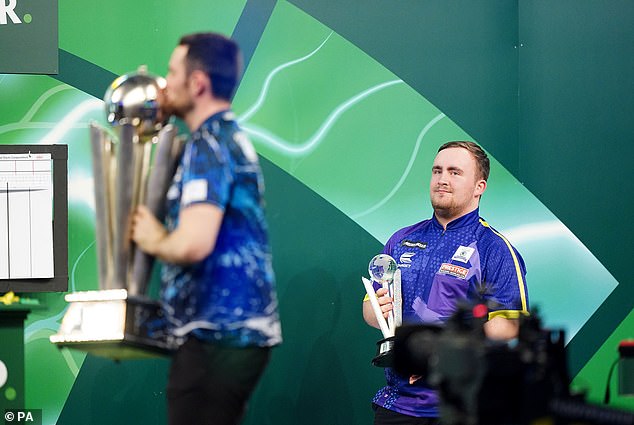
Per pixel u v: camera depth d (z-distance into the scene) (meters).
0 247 7.00
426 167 7.54
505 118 7.65
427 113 7.57
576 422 3.67
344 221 7.47
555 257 7.57
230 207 4.60
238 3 7.39
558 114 7.65
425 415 6.40
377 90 7.54
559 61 7.68
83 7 7.24
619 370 4.94
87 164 7.19
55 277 7.05
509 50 7.68
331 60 7.49
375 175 7.50
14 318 7.08
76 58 7.22
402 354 4.30
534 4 7.68
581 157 7.62
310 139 7.45
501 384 3.73
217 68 4.71
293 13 7.46
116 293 4.54
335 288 7.44
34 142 7.15
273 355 7.39
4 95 7.14
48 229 7.07
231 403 4.62
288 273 7.41
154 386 7.23
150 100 4.66
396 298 6.66
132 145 4.64
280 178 7.41
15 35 7.14
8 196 7.05
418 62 7.59
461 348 3.72
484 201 7.61
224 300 4.52
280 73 7.43
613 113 7.61
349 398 7.43
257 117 7.40
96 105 7.22
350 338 7.45
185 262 4.42
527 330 3.93
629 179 7.57
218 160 4.53
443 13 7.64
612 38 7.63
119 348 4.54
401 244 6.92
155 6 7.32
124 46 7.28
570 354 7.53
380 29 7.55
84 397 7.16
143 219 4.54
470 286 6.62
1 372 7.07
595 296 7.55
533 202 7.61
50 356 7.12
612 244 7.57
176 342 4.62
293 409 7.38
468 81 7.62
